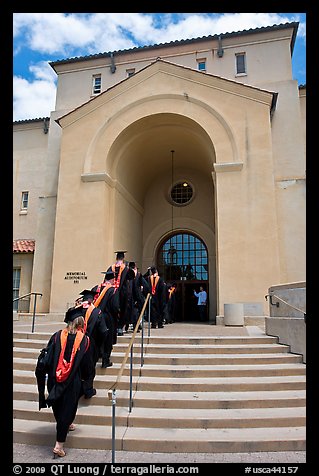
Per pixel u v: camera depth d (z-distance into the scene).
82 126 15.96
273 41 18.56
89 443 4.73
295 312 8.10
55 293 14.48
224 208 13.64
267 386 6.07
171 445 4.61
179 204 20.56
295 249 14.30
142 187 20.38
